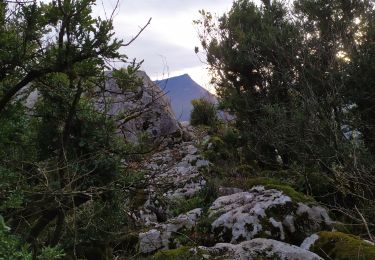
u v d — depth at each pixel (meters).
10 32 3.48
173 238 6.66
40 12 3.37
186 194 9.14
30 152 3.96
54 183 3.49
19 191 2.92
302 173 9.12
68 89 3.97
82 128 4.09
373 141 9.50
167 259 5.56
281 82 12.07
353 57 10.21
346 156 7.02
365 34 10.84
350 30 10.84
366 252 5.23
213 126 16.89
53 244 3.52
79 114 4.12
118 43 3.50
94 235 4.16
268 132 10.62
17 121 3.77
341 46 10.66
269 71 12.73
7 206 2.84
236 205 7.40
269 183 8.30
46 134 4.05
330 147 7.82
